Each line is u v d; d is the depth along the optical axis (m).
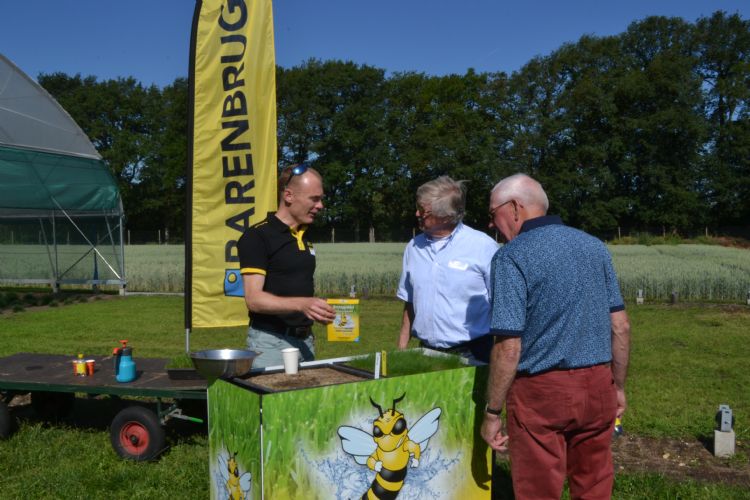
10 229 17.58
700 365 7.98
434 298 3.67
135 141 58.62
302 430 2.54
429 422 2.92
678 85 52.22
